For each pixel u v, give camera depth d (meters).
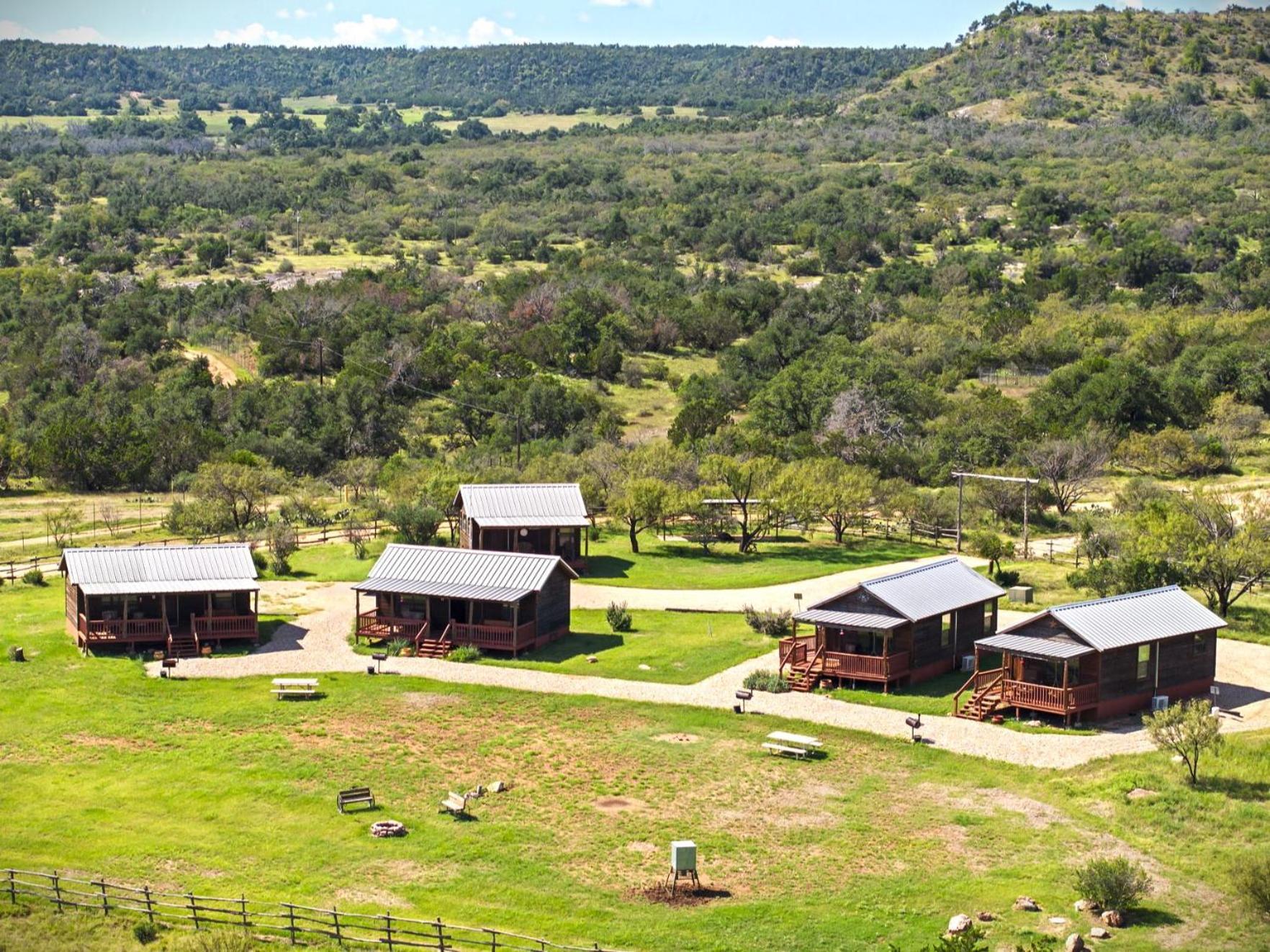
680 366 176.50
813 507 97.12
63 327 167.50
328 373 165.12
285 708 62.59
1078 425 131.00
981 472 115.00
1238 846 47.78
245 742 58.34
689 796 53.22
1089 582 82.31
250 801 52.31
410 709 62.81
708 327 183.25
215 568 73.19
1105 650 60.00
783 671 68.12
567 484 94.00
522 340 169.88
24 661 68.62
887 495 108.25
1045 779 54.59
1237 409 136.25
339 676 67.31
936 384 155.38
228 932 41.81
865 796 53.16
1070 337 166.62
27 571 88.25
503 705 63.47
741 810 51.91
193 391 145.00
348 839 49.03
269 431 140.50
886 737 59.31
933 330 173.62
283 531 90.94
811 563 93.12
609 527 103.69
